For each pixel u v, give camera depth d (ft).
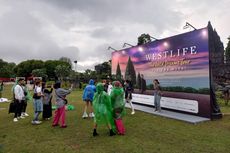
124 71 54.34
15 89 32.12
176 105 36.88
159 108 36.86
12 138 22.85
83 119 32.19
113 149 18.92
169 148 18.85
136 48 49.11
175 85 37.40
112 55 60.70
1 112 40.16
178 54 36.96
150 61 44.06
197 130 24.79
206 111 31.37
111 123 23.31
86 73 128.98
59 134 24.09
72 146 19.98
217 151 18.01
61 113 27.45
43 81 33.27
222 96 50.98
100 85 23.40
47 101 32.53
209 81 31.30
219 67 54.95
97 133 24.04
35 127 27.55
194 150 18.28
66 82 121.08
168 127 26.48
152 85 43.47
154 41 43.06
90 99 33.12
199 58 33.06
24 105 35.63
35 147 19.90
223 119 31.09
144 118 32.32
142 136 22.65
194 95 33.58
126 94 35.86
